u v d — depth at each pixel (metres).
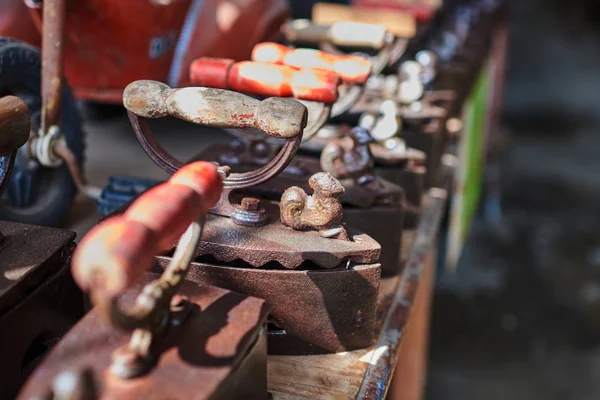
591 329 2.42
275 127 0.63
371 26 1.08
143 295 0.52
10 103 0.60
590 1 6.68
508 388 2.10
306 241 0.66
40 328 0.60
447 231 1.77
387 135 0.93
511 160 3.76
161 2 0.97
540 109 4.67
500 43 2.94
